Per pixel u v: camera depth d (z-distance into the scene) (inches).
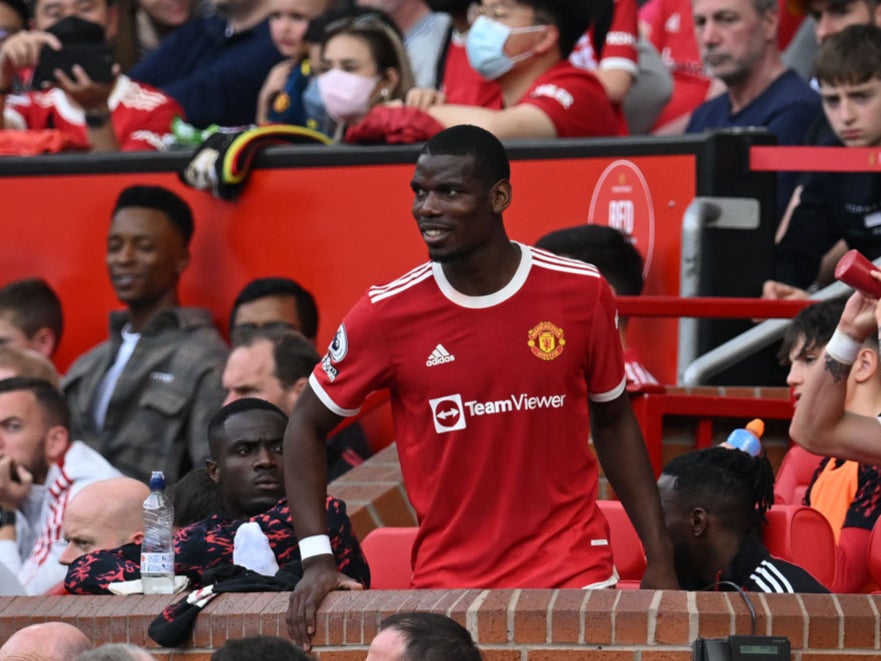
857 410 816.9
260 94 1439.5
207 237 1266.0
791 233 1168.8
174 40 1482.5
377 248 1213.1
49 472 1077.1
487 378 669.3
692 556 754.2
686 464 761.0
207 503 848.9
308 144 1269.7
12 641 626.8
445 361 670.5
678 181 1112.2
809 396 701.9
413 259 1202.6
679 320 1095.6
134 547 782.5
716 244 1088.8
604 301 679.7
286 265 1240.8
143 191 1242.0
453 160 655.8
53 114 1460.4
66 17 1381.6
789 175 1196.5
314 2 1438.2
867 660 651.5
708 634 650.8
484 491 677.3
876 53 1129.4
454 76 1286.9
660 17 1386.6
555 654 653.9
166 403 1180.5
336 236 1224.2
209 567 747.4
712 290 1087.0
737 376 1084.5
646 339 1123.9
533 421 673.0
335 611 668.1
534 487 677.9
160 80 1477.6
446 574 684.7
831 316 872.3
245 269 1254.3
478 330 669.3
